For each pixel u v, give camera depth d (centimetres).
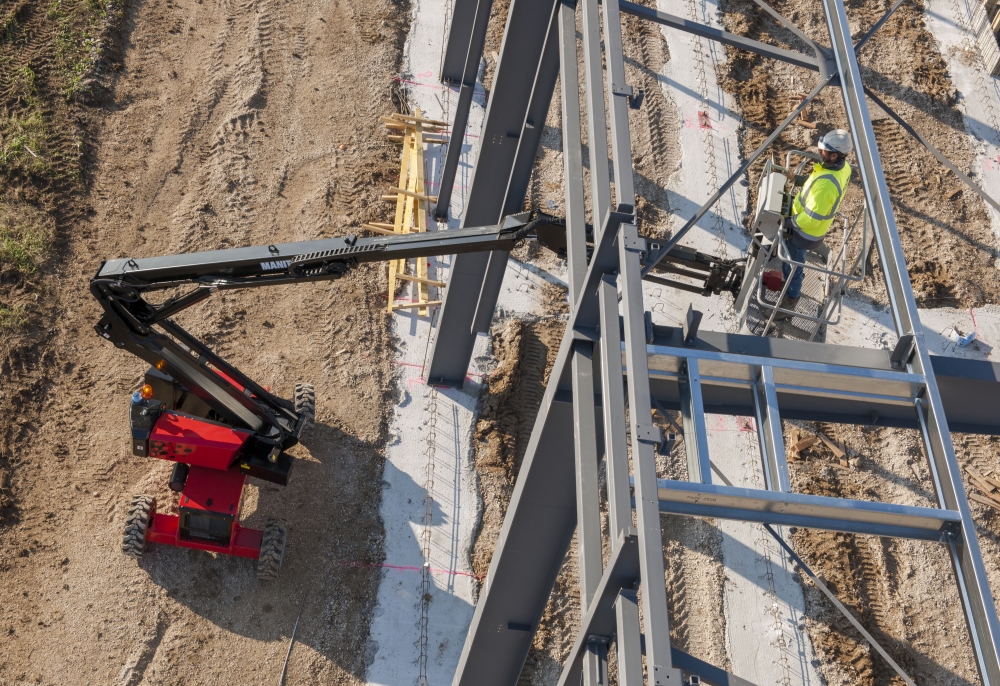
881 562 1222
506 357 1331
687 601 1171
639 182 1541
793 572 1203
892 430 1347
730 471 1284
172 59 1532
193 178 1409
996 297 1516
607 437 666
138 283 934
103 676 1008
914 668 1159
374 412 1244
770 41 1784
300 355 1268
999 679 597
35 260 1273
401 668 1074
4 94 1419
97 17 1538
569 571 1179
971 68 1792
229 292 1299
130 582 1066
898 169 1634
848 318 1453
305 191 1431
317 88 1546
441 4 1717
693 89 1669
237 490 1071
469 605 1129
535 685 1093
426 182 1491
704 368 743
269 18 1611
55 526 1092
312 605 1091
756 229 1051
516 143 1112
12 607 1034
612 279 722
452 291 1160
